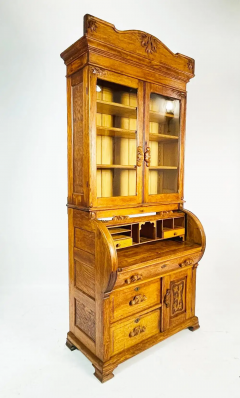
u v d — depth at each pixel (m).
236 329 2.14
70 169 1.77
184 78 2.01
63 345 1.94
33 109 2.57
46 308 2.44
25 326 2.16
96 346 1.63
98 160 1.68
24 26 2.48
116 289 1.56
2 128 2.51
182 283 2.02
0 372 1.65
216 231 3.16
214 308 2.47
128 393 1.49
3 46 2.47
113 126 1.77
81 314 1.78
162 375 1.63
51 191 2.72
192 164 3.02
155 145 2.02
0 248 2.68
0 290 2.67
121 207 1.71
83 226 1.67
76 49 1.56
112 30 1.55
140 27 2.63
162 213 1.99
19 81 2.52
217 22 2.87
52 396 1.47
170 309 1.95
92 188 1.56
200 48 2.90
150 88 1.81
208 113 3.02
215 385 1.55
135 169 1.79
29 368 1.69
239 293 2.77
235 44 2.90
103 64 1.55
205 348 1.89
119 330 1.65
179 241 2.18
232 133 3.07
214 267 3.17
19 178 2.60
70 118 1.73
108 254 1.45
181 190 2.11
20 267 2.75
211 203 3.13
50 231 2.78
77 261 1.78
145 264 1.66
